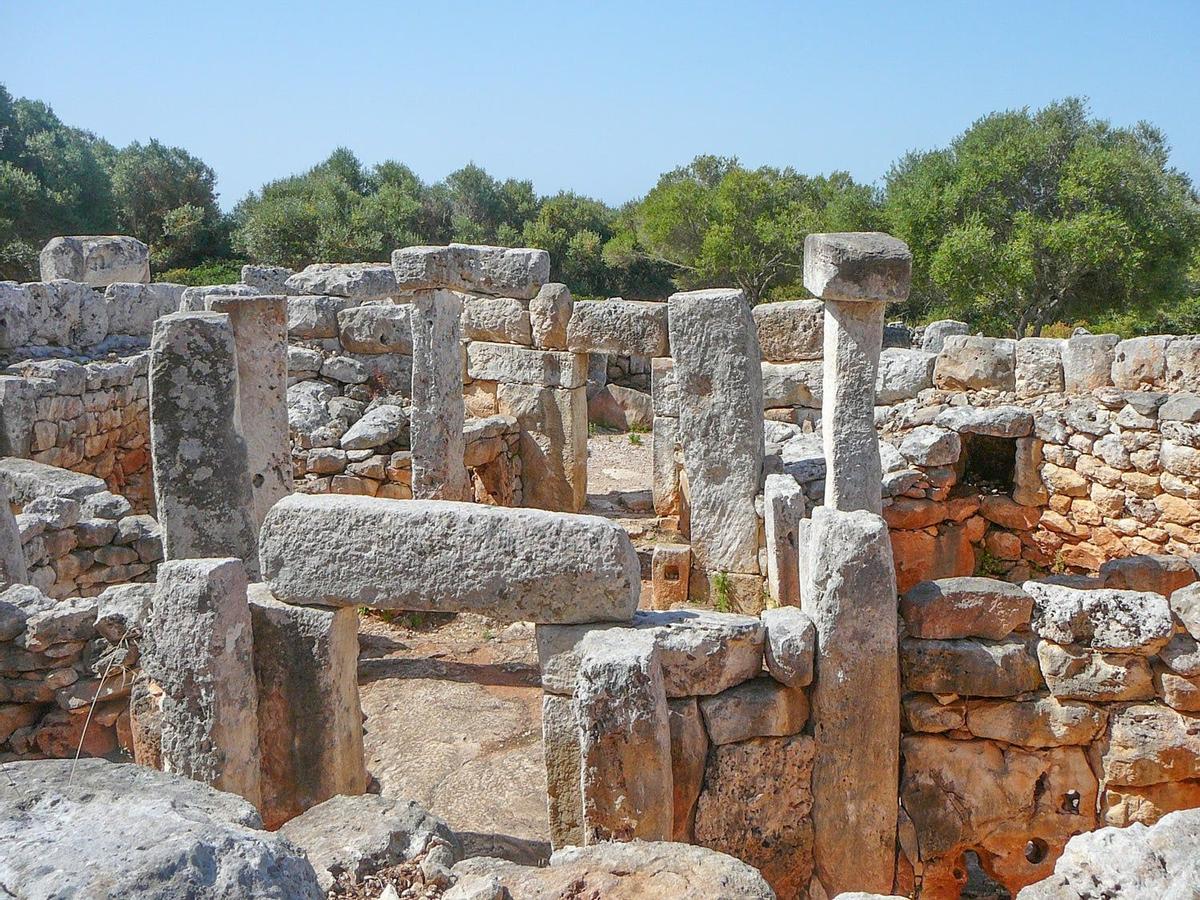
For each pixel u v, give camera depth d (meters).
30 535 7.28
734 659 4.58
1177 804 4.51
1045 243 22.28
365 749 6.77
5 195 26.27
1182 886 2.87
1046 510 9.54
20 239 26.06
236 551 6.59
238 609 4.90
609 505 11.95
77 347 12.43
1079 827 4.62
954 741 4.70
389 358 12.32
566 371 11.34
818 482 8.84
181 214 31.03
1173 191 24.03
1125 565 5.35
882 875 4.68
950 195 24.31
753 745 4.61
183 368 6.42
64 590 7.63
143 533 8.08
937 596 4.64
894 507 9.27
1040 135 24.14
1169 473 8.88
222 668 4.80
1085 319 24.20
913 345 14.91
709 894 3.14
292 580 4.96
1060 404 9.91
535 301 11.26
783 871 4.71
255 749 5.03
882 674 4.52
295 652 5.03
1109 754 4.54
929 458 9.23
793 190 32.88
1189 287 26.72
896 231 25.50
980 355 10.57
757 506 8.53
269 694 5.09
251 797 4.97
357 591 4.86
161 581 4.80
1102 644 4.47
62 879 1.97
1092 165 22.86
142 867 2.01
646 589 9.65
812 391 10.80
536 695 7.56
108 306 12.97
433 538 4.74
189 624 4.76
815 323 10.52
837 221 29.05
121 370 11.68
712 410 8.60
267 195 35.69
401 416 10.80
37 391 9.88
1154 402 8.95
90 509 8.03
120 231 30.66
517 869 3.41
